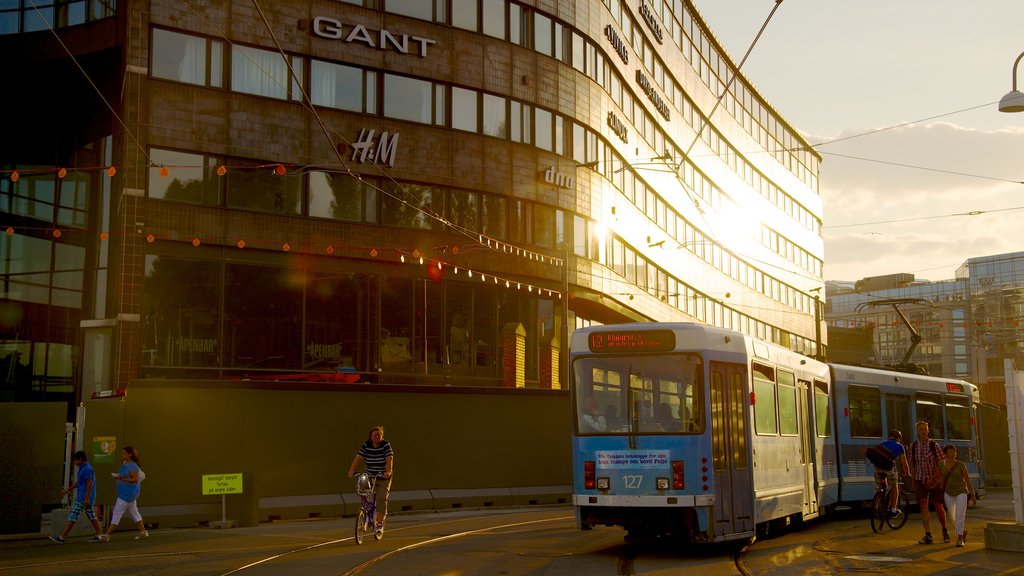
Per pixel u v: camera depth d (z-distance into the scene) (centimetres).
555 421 3042
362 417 2575
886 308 15612
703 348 1523
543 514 2542
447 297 3381
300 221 3095
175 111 2927
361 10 3275
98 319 3006
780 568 1356
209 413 2300
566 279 3350
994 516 2377
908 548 1597
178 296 2889
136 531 2120
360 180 3228
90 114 3319
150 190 2875
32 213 3362
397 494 2628
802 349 7156
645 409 1517
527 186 3634
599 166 3988
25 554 1609
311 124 3142
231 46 3028
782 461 1775
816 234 7694
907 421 2497
